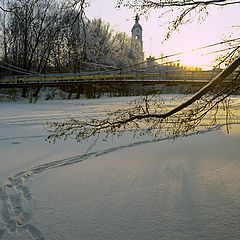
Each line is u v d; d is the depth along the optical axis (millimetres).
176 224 3500
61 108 20750
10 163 6312
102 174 5488
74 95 35438
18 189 4766
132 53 43969
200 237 3203
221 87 3746
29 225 3541
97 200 4258
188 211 3855
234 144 7930
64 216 3764
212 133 9602
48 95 33156
